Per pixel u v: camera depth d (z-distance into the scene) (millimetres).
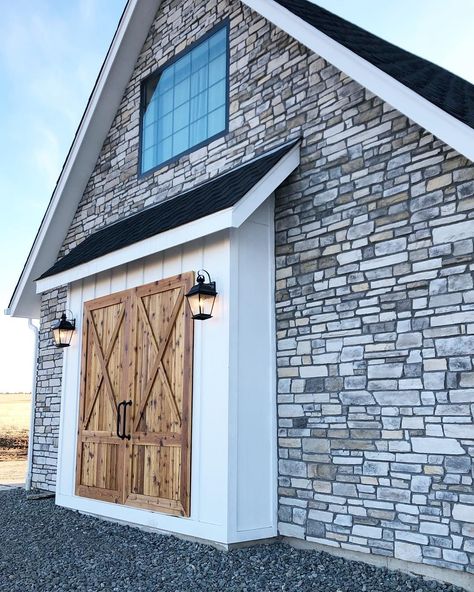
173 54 7859
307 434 5336
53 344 9516
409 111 4438
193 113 7398
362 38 6645
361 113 5297
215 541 5234
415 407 4570
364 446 4875
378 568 4609
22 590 4207
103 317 7316
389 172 5004
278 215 5938
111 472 6754
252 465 5379
